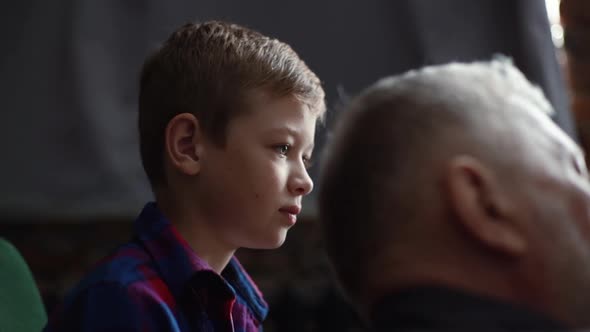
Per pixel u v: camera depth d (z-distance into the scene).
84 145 3.27
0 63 3.27
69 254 3.92
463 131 0.73
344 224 0.77
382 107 0.76
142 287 1.28
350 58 3.25
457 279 0.72
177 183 1.39
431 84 0.77
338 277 0.82
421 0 3.22
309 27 3.25
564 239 0.72
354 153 0.76
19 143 3.26
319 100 1.40
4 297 1.67
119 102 3.28
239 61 1.35
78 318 1.27
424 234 0.73
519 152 0.73
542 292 0.71
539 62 3.14
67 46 3.25
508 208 0.71
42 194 3.28
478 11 3.23
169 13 3.24
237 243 1.38
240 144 1.34
